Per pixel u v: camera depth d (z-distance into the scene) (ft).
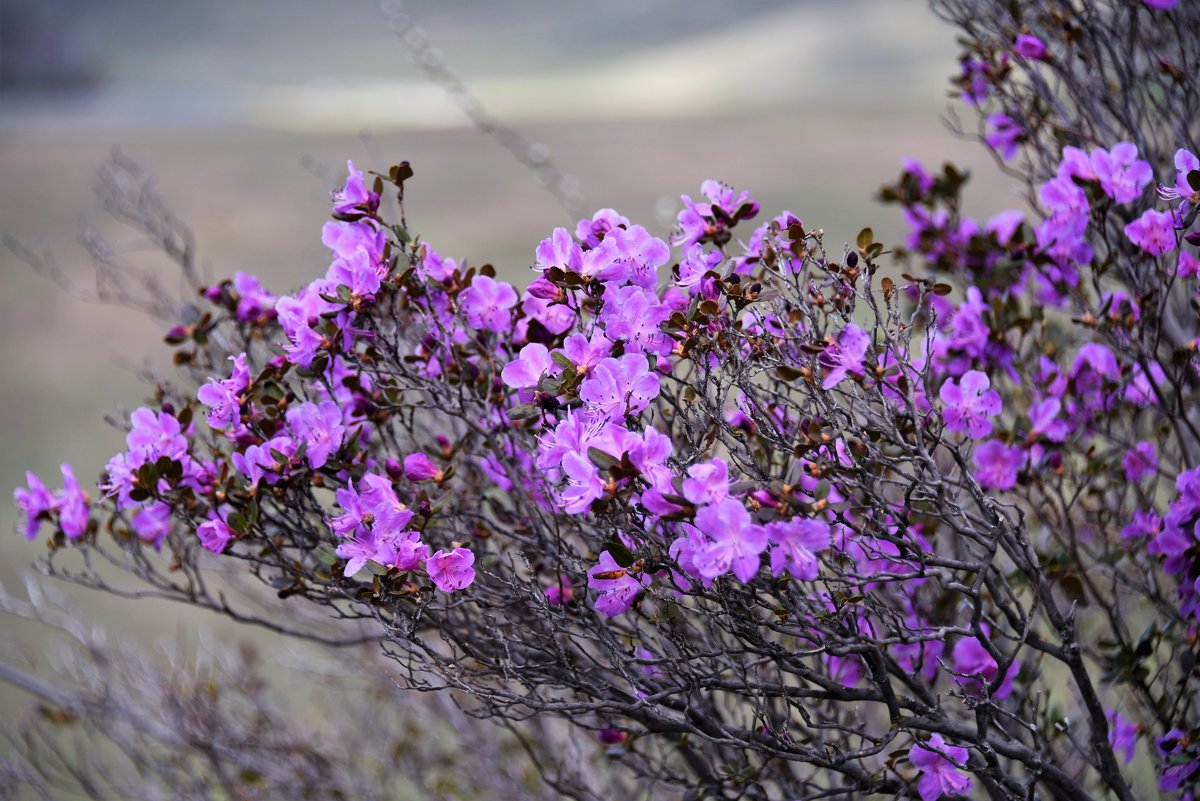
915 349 9.20
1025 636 5.82
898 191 8.98
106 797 11.00
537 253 5.92
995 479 7.50
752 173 43.88
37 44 88.63
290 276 30.66
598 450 5.20
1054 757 7.68
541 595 6.13
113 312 36.94
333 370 6.60
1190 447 8.68
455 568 5.84
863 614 6.70
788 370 5.85
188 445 6.71
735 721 7.69
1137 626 10.13
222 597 7.35
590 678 6.53
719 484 5.11
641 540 5.78
